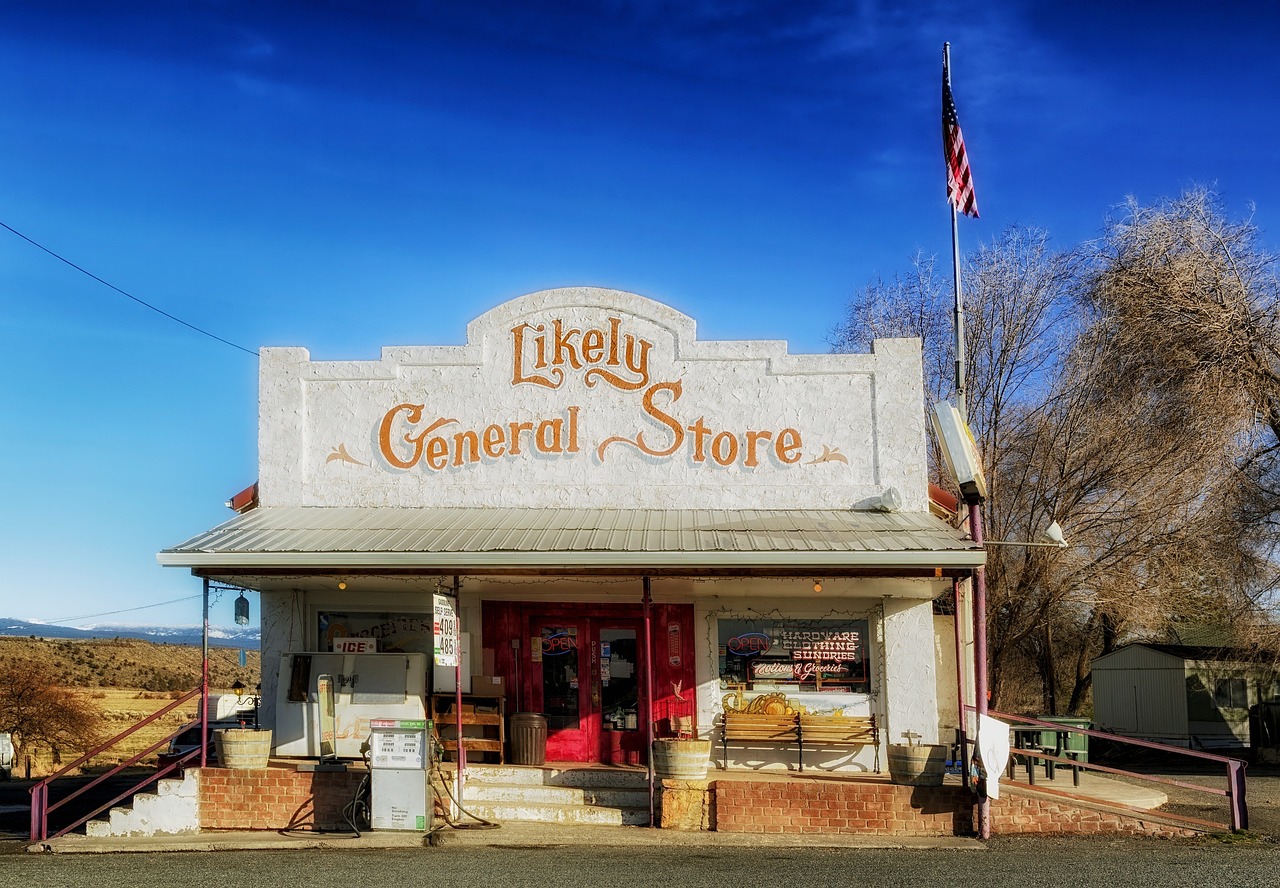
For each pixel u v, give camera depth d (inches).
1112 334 1020.5
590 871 438.9
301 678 601.0
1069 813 530.9
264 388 636.1
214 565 522.3
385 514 604.7
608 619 636.1
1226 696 1156.5
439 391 629.9
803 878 424.5
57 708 1550.2
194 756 612.4
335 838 515.2
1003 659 1042.7
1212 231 1013.8
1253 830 544.7
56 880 431.8
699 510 609.3
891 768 543.5
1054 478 1003.9
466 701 617.9
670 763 538.3
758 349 620.1
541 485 618.8
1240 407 946.7
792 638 622.8
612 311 628.1
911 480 606.5
